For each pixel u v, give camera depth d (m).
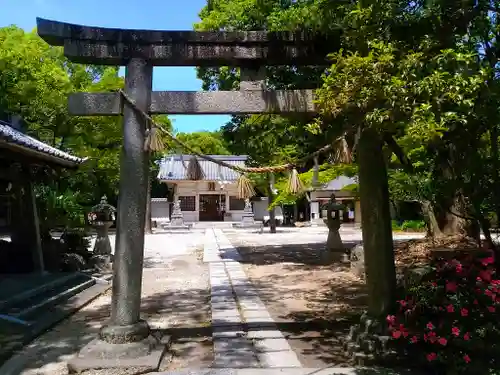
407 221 29.91
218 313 7.58
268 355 5.37
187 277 12.09
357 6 5.03
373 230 5.49
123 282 5.38
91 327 7.03
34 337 6.36
